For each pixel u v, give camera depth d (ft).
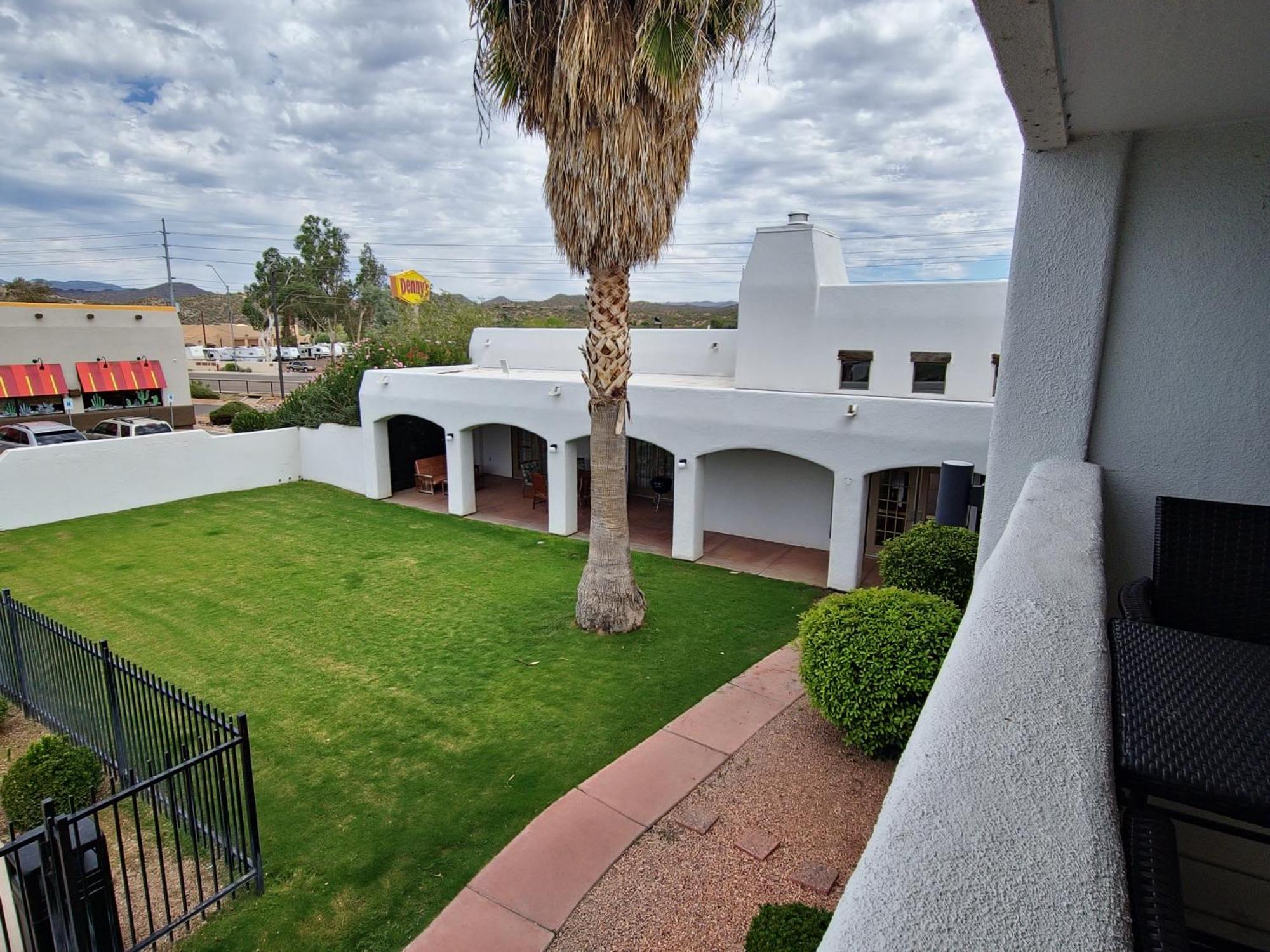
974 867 3.06
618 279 32.19
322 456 69.67
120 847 15.83
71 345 100.37
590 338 32.78
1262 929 8.46
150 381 107.34
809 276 47.44
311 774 23.53
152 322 108.68
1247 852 8.42
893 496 47.88
